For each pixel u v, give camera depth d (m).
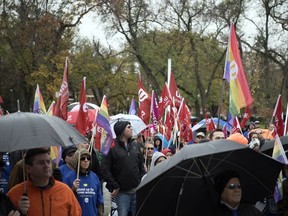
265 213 7.77
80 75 46.94
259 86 47.72
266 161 5.79
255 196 6.01
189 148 5.41
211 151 5.30
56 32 40.22
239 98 9.77
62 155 9.95
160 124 15.07
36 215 5.90
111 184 10.49
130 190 10.67
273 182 5.89
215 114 58.75
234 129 14.14
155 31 47.41
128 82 59.09
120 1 43.06
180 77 49.19
